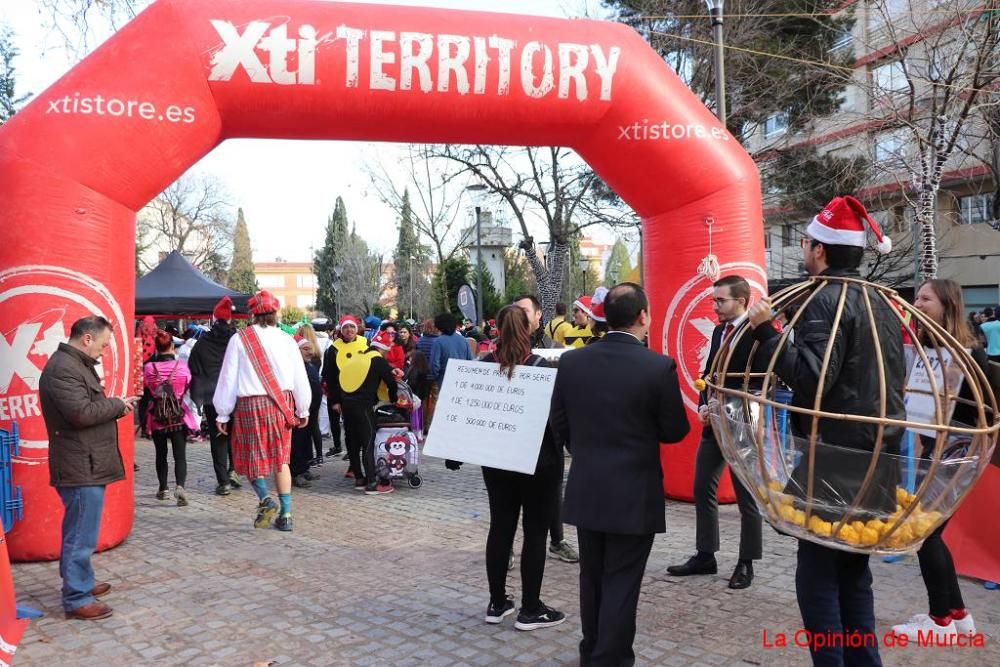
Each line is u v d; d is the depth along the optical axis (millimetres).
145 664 3670
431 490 7801
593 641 3320
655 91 6219
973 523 4699
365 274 52094
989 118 12844
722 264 6387
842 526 2545
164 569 5160
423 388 9953
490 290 34031
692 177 6340
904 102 13422
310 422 8172
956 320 3715
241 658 3727
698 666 3559
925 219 11750
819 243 2984
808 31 15945
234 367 6172
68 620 4227
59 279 5180
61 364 4152
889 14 13133
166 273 13602
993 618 4066
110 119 5270
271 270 102062
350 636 3977
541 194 19734
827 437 2744
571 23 6238
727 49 15477
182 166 5680
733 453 2826
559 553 5258
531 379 3889
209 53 5441
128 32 5457
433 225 23391
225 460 7664
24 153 5176
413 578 4934
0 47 16484
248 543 5816
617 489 3125
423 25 5824
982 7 10969
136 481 8461
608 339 3350
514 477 4027
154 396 7152
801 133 18031
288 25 5578
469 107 5953
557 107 6090
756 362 4117
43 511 5234
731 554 5242
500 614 4098
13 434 5129
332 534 6078
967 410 3607
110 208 5398
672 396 3150
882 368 2535
